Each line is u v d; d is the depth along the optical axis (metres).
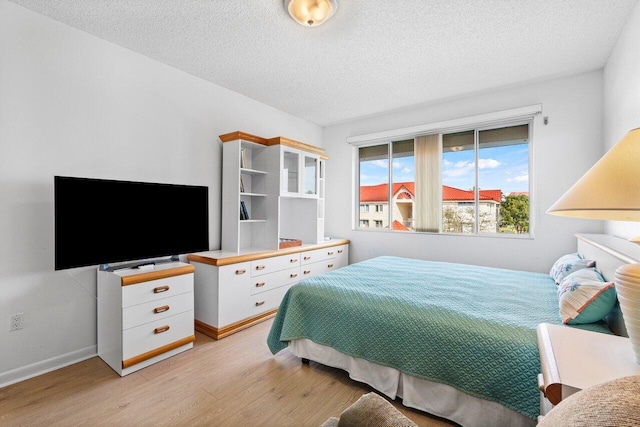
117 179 2.41
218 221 3.18
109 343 2.10
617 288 0.92
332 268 4.04
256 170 3.38
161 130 2.70
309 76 2.97
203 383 1.88
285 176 3.40
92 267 2.27
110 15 2.04
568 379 0.81
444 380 1.48
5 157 1.89
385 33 2.24
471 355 1.42
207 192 2.78
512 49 2.46
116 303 2.02
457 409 1.48
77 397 1.73
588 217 1.00
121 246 2.21
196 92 2.97
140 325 2.06
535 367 1.26
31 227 1.99
